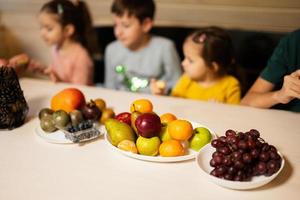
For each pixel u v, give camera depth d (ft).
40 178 2.52
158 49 6.12
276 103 3.79
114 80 6.54
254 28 6.50
